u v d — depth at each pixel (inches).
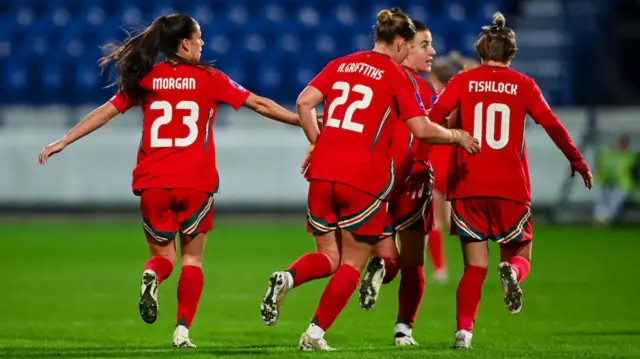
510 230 880.3
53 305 1403.8
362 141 831.1
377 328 1165.1
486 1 3624.5
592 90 3233.3
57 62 3501.5
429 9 3627.0
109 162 3080.7
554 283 1681.8
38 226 2947.8
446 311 1344.7
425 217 937.5
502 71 886.4
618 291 1571.1
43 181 3090.6
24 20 3671.3
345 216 836.0
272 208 3046.3
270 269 1894.7
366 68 844.6
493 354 843.4
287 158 3026.6
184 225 887.7
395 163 916.0
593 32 3528.5
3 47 3570.4
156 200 879.7
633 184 2896.2
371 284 847.7
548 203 2974.9
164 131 883.4
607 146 2999.5
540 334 1091.3
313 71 3464.6
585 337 1053.2
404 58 866.1
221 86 891.4
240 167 3036.4
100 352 855.1
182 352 841.5
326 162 832.3
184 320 893.8
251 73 3464.6
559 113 3038.9
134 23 3560.5
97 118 892.0
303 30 3553.2
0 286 1646.2
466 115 884.0
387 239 928.3
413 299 949.8
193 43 898.7
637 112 3009.4
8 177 3095.5
